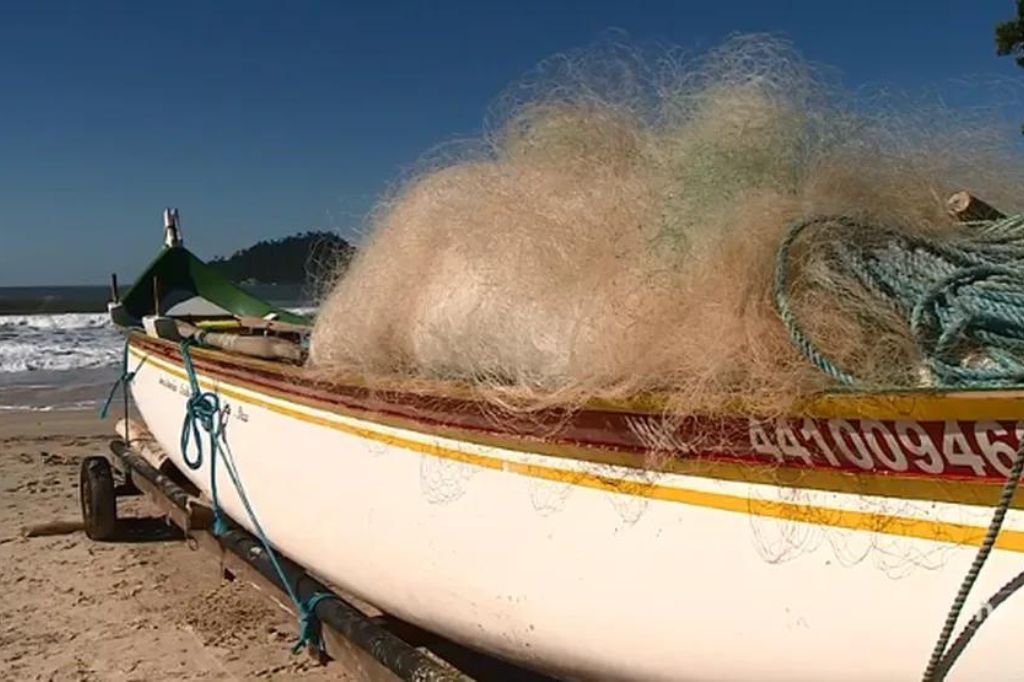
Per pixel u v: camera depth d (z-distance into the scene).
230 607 5.93
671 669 2.90
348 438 4.16
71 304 47.19
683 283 2.92
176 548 7.29
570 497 3.07
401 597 4.00
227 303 9.20
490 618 3.48
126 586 6.38
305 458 4.52
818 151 3.17
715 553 2.69
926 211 3.00
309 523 4.55
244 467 5.17
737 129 3.19
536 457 3.17
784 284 2.69
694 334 2.75
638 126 3.71
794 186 3.11
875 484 2.36
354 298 4.24
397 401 3.77
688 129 3.42
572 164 3.67
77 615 5.85
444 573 3.63
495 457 3.33
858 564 2.40
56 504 9.00
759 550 2.59
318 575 4.78
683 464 2.75
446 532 3.57
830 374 2.46
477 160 4.11
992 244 2.82
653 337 2.84
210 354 5.58
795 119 3.19
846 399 2.32
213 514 5.88
